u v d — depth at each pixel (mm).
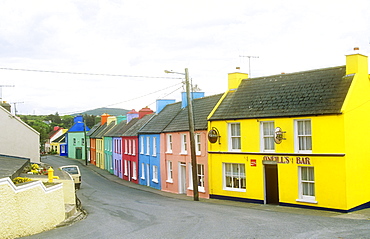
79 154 81438
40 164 31031
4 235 11594
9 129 30203
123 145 47750
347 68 20750
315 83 21953
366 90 20891
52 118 147875
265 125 22719
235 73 26688
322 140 19766
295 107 21266
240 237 11539
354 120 19750
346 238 11141
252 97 24625
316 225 13734
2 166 19656
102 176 50938
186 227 13711
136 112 52562
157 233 12672
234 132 24641
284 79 24125
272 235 11766
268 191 22828
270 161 22234
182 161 30641
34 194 13312
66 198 20109
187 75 25109
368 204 20391
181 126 31016
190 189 29109
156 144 36281
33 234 13016
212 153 25844
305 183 20703
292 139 21016
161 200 26188
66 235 12641
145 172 39875
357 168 19719
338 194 19078
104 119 72938
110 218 17203
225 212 18266
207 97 30609
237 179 24406
